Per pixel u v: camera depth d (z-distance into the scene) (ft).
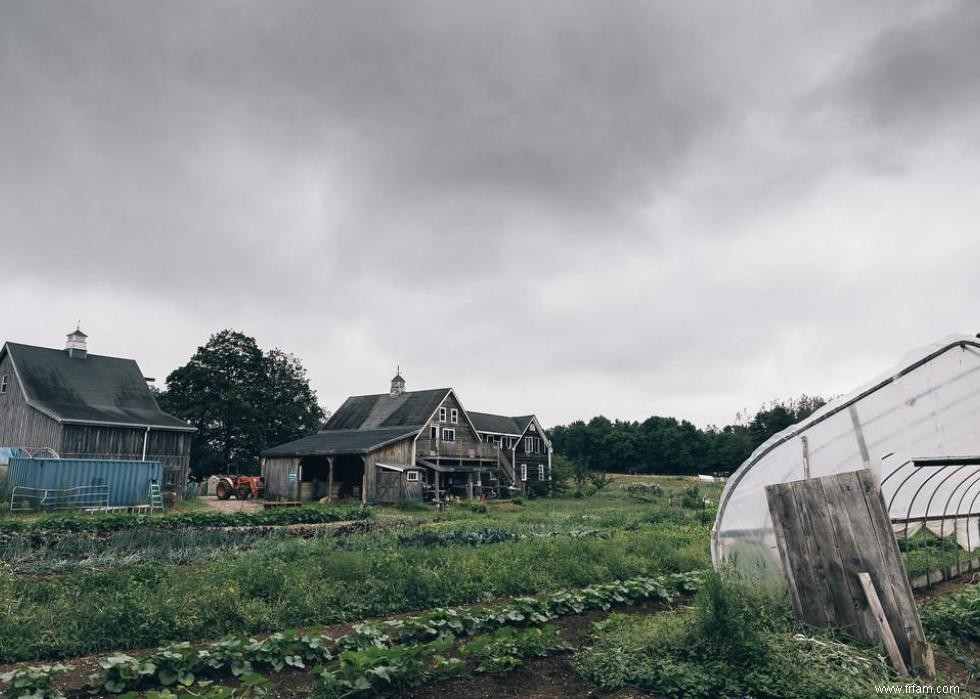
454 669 21.24
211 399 191.62
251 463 193.26
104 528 63.21
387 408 157.48
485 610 27.66
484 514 105.70
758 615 24.39
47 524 60.64
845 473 23.70
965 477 34.37
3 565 37.45
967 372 31.01
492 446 157.17
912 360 30.35
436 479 133.49
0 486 83.66
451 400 154.10
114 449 115.14
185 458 125.08
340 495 138.62
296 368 221.25
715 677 19.65
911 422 29.73
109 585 30.73
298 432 206.08
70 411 113.19
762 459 31.73
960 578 36.14
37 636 23.93
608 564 41.11
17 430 115.75
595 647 23.54
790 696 18.43
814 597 24.26
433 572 35.68
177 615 26.45
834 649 21.59
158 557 44.78
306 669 22.03
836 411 30.63
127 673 19.66
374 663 19.83
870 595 22.36
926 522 38.60
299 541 51.08
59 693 18.83
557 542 46.75
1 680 18.78
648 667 20.79
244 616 27.43
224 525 70.54
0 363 123.85
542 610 28.53
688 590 34.37
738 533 31.63
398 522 73.97
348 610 30.37
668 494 165.89
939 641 24.53
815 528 24.45
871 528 22.80
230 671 21.40
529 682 21.25
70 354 128.57
